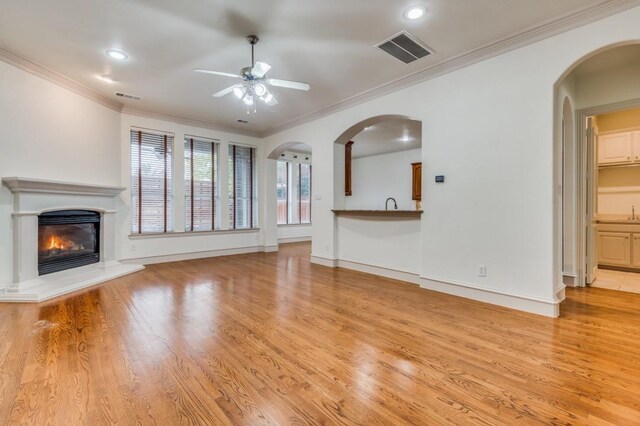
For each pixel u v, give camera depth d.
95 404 1.62
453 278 3.59
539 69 2.90
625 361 2.08
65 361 2.06
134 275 4.59
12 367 1.98
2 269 3.35
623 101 3.48
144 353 2.18
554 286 2.90
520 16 2.69
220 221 6.35
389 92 4.21
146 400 1.66
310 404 1.64
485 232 3.30
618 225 4.78
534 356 2.15
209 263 5.56
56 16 2.67
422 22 2.78
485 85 3.27
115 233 4.99
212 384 1.81
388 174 9.08
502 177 3.16
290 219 8.83
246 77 2.93
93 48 3.22
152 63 3.55
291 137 6.05
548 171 2.88
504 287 3.18
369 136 6.95
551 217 2.87
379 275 4.60
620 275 4.52
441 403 1.65
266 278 4.43
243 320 2.81
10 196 3.41
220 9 2.57
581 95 3.80
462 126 3.46
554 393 1.73
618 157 4.87
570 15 2.64
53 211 3.89
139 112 5.23
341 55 3.37
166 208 5.65
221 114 5.48
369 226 4.76
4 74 3.35
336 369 1.99
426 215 3.84
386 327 2.67
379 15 2.66
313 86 4.22
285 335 2.50
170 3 2.49
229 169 6.50
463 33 2.96
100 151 4.62
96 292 3.70
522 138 3.02
